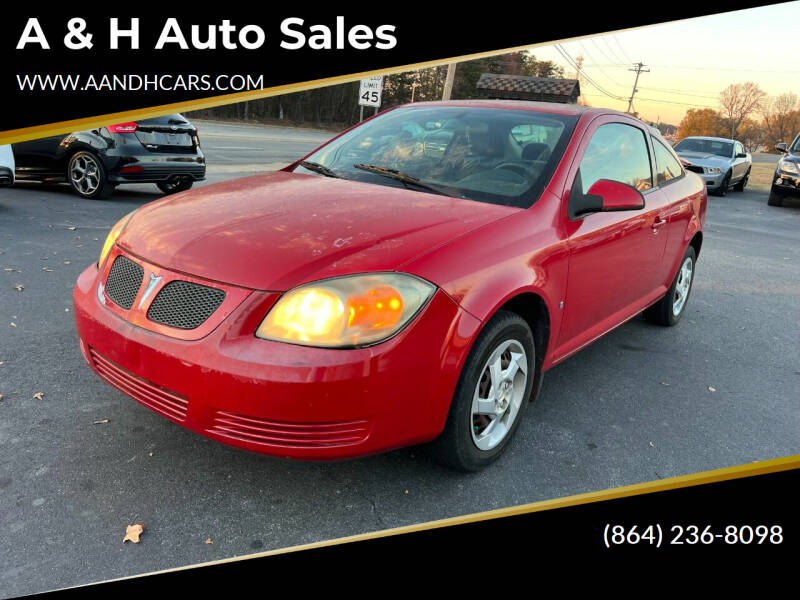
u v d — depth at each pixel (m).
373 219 2.59
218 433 2.23
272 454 2.20
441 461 2.65
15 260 5.31
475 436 2.67
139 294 2.39
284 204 2.77
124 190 9.84
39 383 3.22
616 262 3.51
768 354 4.62
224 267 2.28
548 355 3.05
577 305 3.20
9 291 4.52
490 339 2.51
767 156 59.06
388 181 3.15
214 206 2.78
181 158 8.94
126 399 3.13
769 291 6.50
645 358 4.34
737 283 6.77
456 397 2.47
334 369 2.11
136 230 2.66
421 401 2.32
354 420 2.20
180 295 2.30
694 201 4.71
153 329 2.31
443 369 2.34
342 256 2.29
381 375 2.18
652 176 4.16
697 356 4.47
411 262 2.31
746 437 3.34
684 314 5.48
